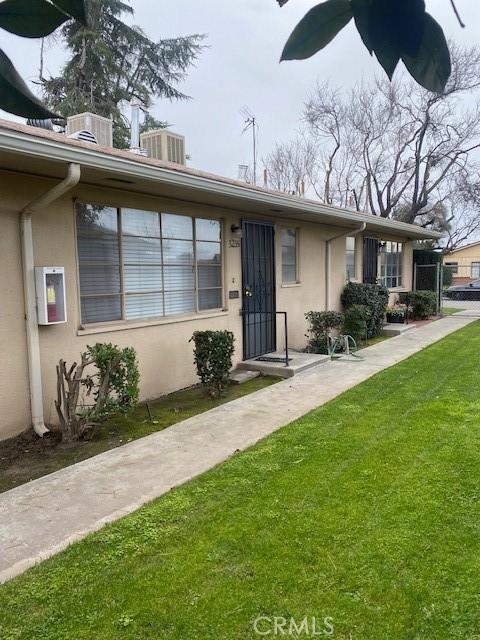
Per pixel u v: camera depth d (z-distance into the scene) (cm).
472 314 1512
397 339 985
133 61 1600
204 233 657
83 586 221
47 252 453
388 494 300
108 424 476
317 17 82
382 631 190
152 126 1666
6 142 332
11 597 215
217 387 578
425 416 453
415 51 77
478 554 236
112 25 1498
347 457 361
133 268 552
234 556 240
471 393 533
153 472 353
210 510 288
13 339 430
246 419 473
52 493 322
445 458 352
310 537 255
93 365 493
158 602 209
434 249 1559
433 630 190
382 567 229
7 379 427
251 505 292
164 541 256
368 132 2041
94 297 509
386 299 1088
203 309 663
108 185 495
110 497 314
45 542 262
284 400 539
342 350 855
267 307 789
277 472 339
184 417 495
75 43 1463
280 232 823
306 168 2464
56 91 1534
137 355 551
